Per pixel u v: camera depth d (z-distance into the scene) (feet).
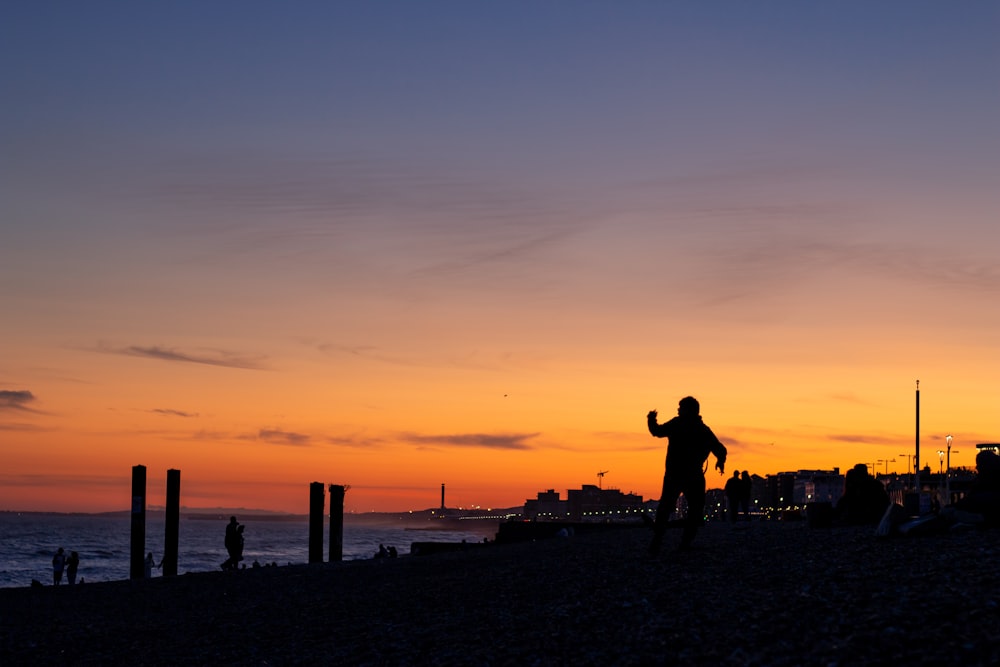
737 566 49.11
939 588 34.04
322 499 171.63
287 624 55.36
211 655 46.85
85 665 49.34
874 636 27.81
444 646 38.09
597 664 30.40
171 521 146.82
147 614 73.77
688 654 29.53
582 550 87.20
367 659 38.27
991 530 53.72
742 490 133.49
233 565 134.21
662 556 58.39
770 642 29.55
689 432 56.85
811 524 78.74
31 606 88.74
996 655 24.57
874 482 77.71
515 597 50.26
